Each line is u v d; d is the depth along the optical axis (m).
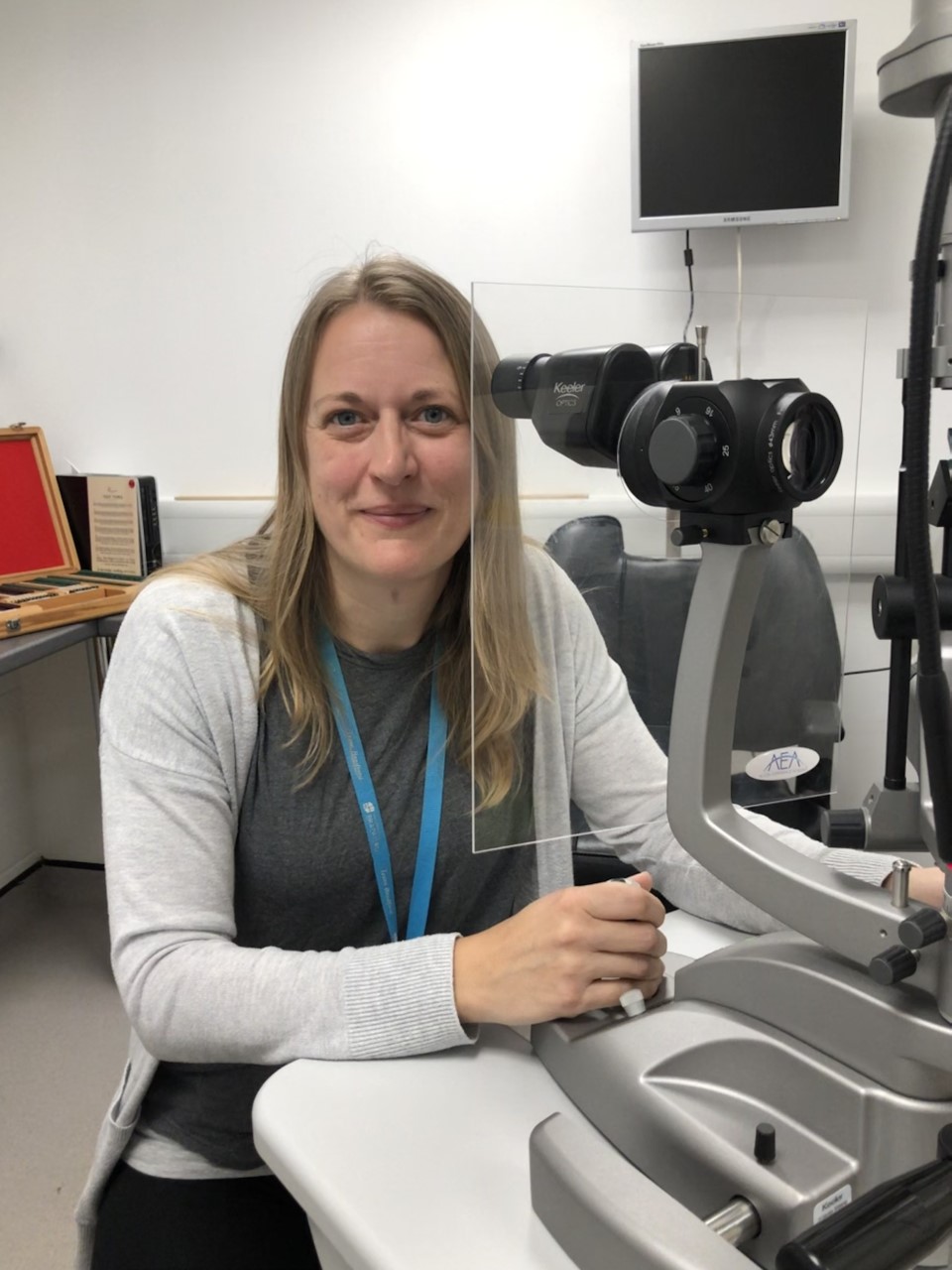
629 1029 0.58
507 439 0.59
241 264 2.19
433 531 0.77
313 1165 0.55
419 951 0.68
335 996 0.67
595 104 1.97
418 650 0.90
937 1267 0.48
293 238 2.15
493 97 2.01
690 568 0.63
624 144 1.97
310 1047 0.66
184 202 2.19
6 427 2.35
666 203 1.83
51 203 2.25
